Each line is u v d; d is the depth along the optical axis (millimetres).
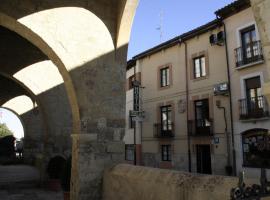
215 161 17281
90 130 6938
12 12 6492
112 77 7426
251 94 15805
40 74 11961
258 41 15445
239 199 2287
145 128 23219
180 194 4453
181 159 19703
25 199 9242
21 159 16469
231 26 16922
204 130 18281
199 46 19094
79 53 7090
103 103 7203
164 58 21922
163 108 21938
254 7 2857
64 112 12250
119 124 7336
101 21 7500
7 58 11359
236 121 16297
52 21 6895
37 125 15781
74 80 6930
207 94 18250
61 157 11789
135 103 23109
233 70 16688
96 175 6848
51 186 11070
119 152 7211
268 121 14703
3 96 15234
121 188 6121
